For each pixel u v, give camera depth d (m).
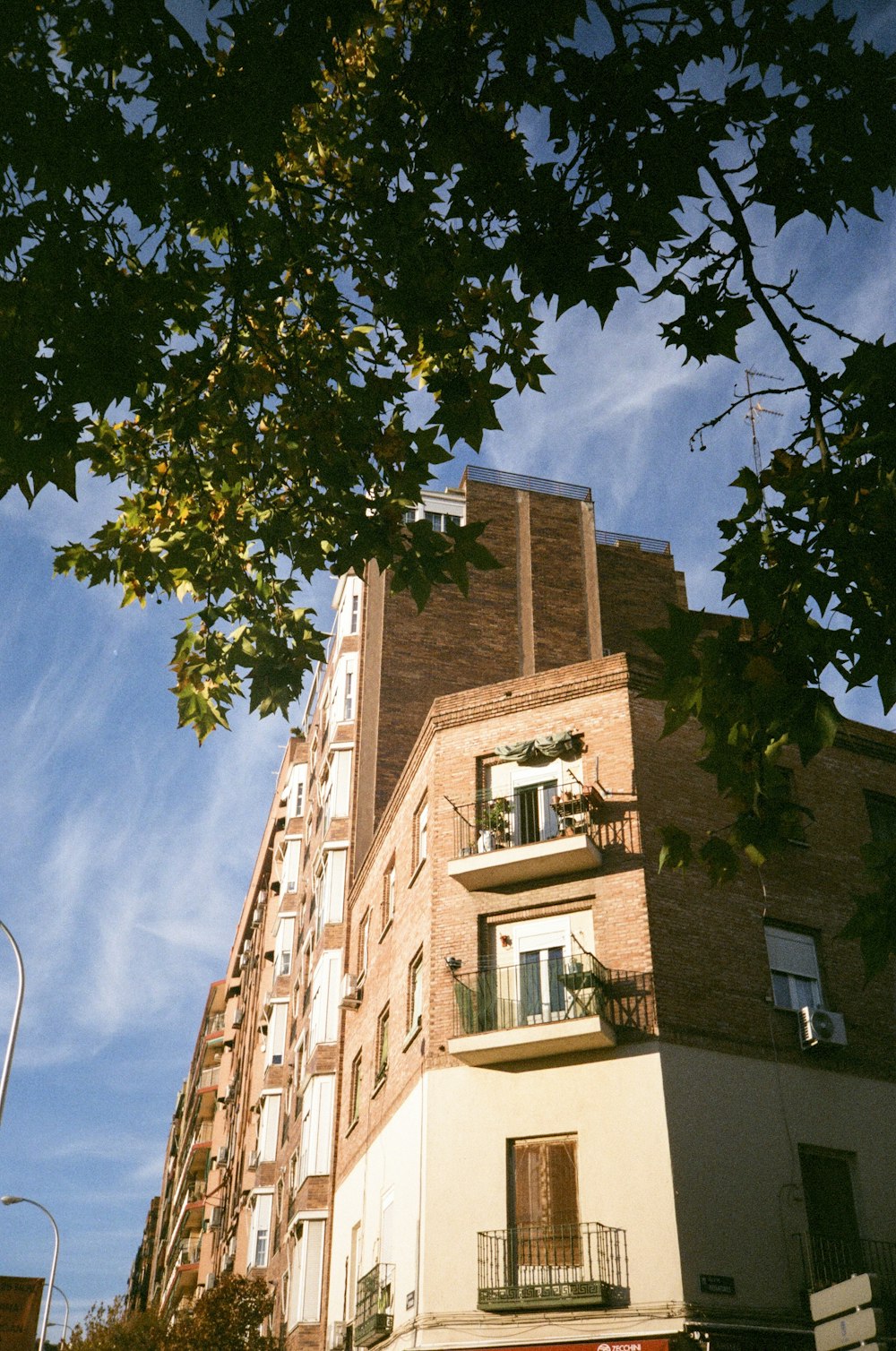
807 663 5.83
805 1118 18.95
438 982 21.22
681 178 6.09
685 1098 18.36
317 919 35.66
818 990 20.55
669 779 21.48
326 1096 30.80
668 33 6.20
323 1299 27.06
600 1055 19.03
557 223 6.47
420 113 7.21
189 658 9.80
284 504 9.64
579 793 21.05
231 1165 53.28
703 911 20.27
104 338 6.16
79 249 6.36
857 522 5.89
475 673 36.22
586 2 6.41
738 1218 17.69
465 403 7.45
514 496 40.59
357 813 33.34
